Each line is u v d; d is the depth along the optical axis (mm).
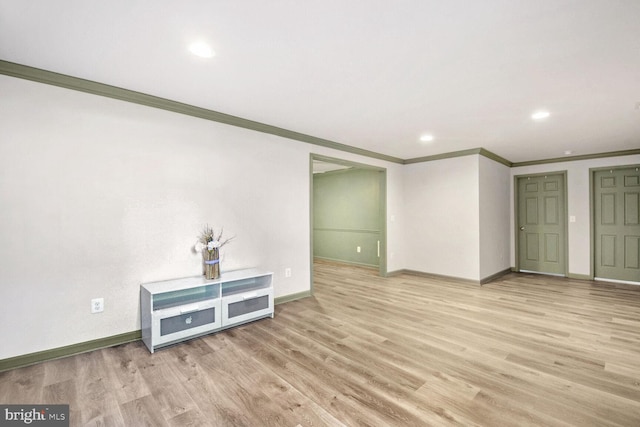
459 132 3992
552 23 1746
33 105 2307
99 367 2270
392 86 2607
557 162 5656
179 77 2443
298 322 3221
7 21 1713
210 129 3260
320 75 2410
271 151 3809
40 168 2332
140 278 2795
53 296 2385
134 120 2764
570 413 1755
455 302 3951
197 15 1673
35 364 2297
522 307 3736
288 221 4004
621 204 5137
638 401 1864
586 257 5383
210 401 1871
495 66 2260
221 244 3342
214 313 2873
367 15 1676
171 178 2988
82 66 2264
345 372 2207
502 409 1792
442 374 2182
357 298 4145
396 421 1688
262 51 2057
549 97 2820
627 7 1600
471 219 4984
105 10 1623
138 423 1677
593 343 2695
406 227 5879
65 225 2434
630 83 2520
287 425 1661
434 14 1668
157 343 2523
